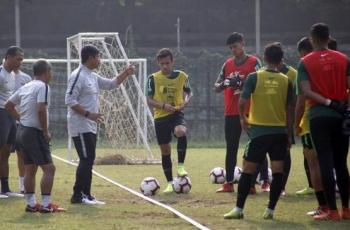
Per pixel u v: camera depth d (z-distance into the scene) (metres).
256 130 18.31
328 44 20.11
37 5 81.00
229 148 24.20
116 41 40.66
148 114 42.22
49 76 20.08
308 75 18.17
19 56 22.78
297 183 27.09
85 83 21.45
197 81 56.72
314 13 81.06
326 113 17.91
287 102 18.41
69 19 81.31
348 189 18.41
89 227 17.62
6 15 79.88
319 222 18.03
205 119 56.94
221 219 18.67
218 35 80.75
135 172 32.44
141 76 44.97
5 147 23.23
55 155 43.09
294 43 80.25
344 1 80.44
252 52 70.31
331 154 18.09
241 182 18.56
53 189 25.44
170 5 82.00
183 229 17.22
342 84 18.16
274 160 18.48
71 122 21.56
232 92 23.84
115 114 43.59
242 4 82.00
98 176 29.97
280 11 81.44
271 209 18.70
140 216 19.34
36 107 19.61
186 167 34.59
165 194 23.98
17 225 17.94
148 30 81.19
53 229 17.39
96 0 80.94
